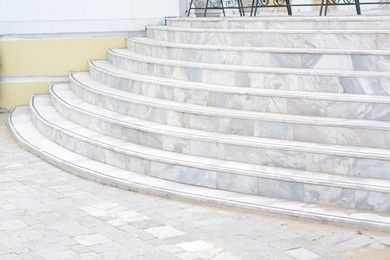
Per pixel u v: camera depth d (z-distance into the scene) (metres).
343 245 6.10
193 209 7.23
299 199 7.09
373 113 7.52
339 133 7.41
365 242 6.15
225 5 13.91
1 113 12.73
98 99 10.35
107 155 8.80
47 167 9.18
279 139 7.79
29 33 12.73
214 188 7.64
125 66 11.30
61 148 9.77
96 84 11.20
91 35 12.80
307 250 6.00
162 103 9.10
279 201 7.12
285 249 6.04
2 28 12.71
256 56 9.05
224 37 9.86
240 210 7.10
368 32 8.52
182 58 10.23
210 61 9.62
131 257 5.95
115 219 6.99
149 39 12.12
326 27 9.30
